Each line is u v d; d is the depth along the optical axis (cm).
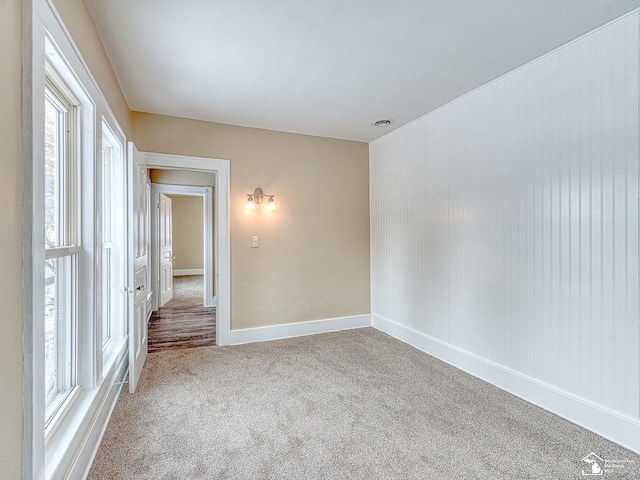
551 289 232
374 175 442
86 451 175
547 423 218
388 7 186
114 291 288
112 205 284
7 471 101
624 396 195
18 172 108
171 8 185
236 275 381
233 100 313
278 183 402
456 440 201
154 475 172
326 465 180
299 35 213
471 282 296
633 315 191
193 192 575
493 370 275
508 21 198
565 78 223
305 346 371
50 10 128
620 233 196
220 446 196
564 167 224
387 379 286
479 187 288
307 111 341
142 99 309
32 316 113
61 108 178
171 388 269
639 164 188
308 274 418
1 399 98
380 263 433
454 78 271
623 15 192
